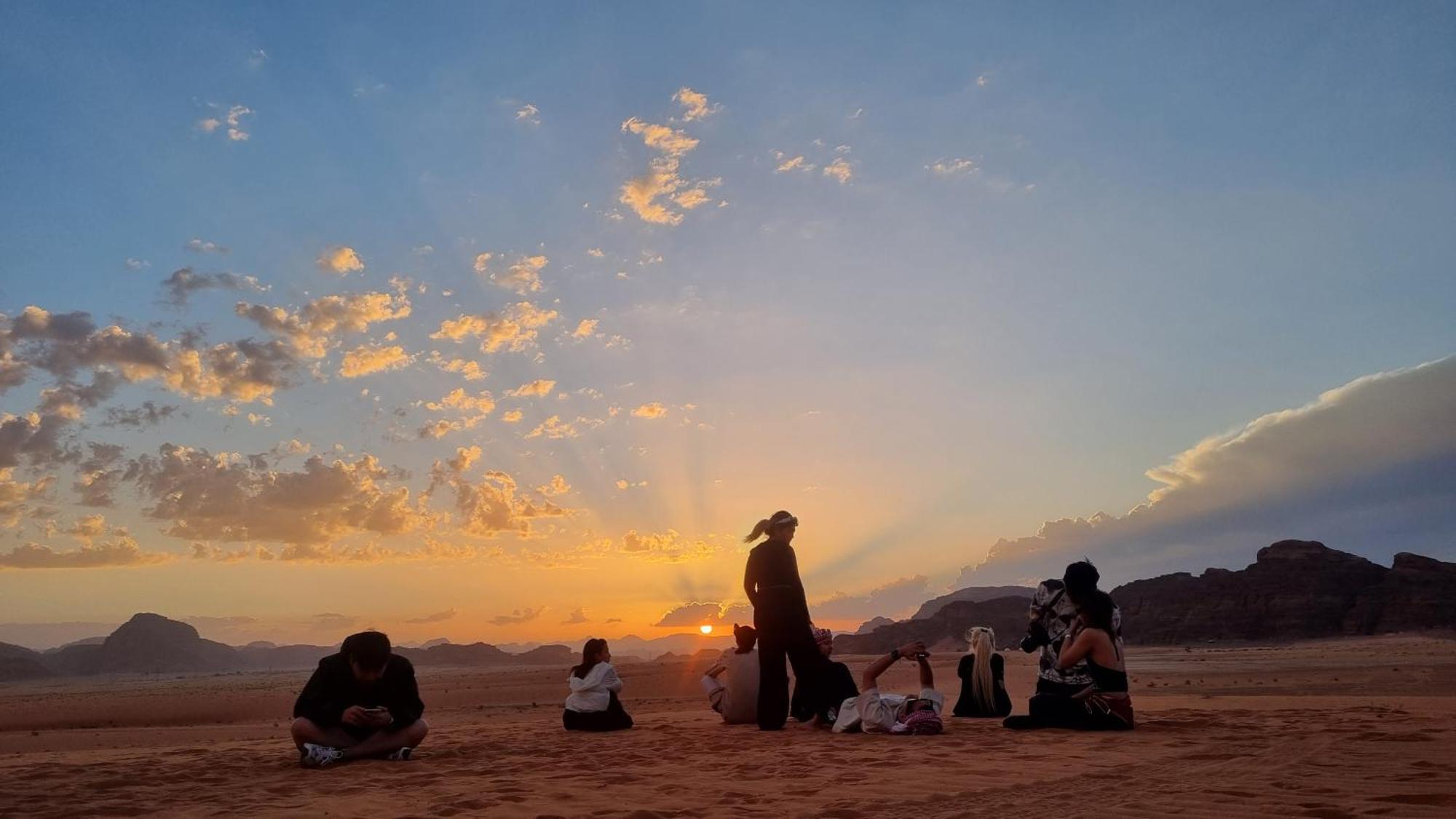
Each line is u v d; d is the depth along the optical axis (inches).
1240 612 6924.2
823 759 307.9
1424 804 186.7
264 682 5388.8
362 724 338.6
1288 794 205.3
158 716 1779.0
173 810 242.5
